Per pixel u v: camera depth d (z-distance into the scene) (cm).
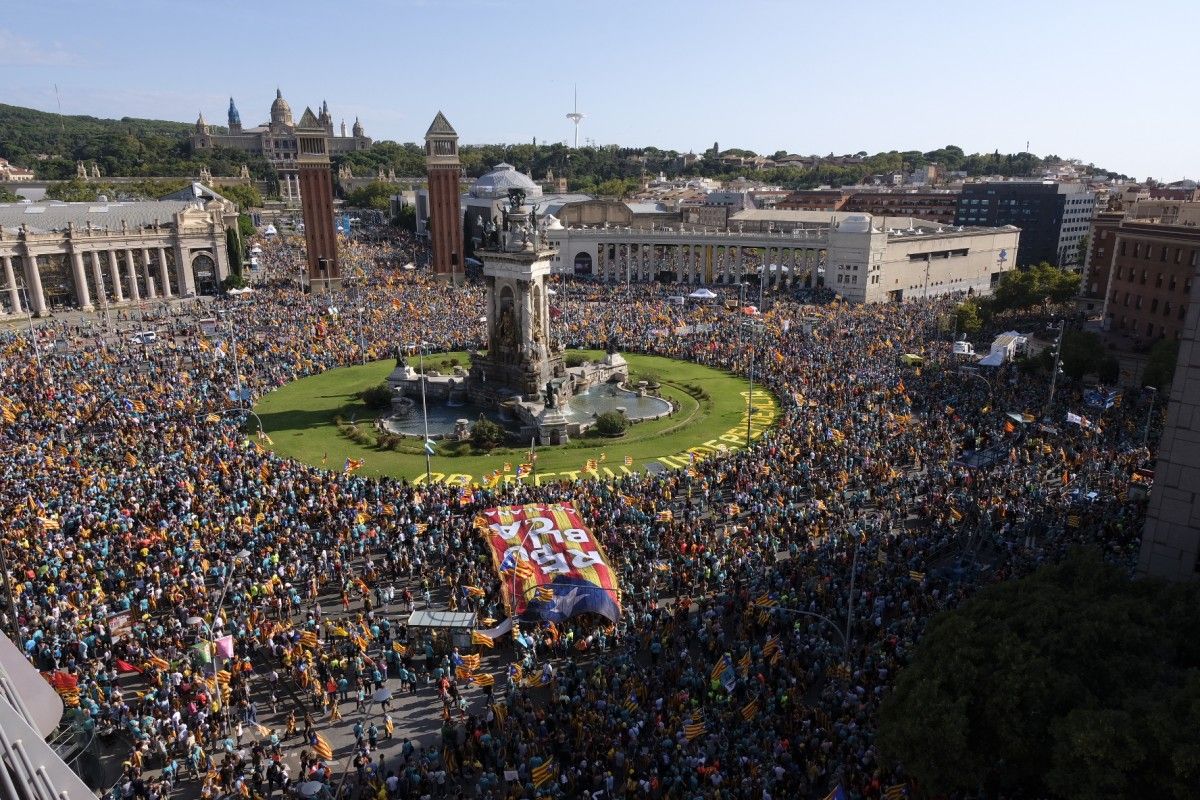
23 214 16488
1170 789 2542
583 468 7319
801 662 4122
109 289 17750
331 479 6556
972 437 7212
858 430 7419
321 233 16912
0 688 1684
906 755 2995
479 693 4178
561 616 4556
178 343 11831
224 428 7919
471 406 9606
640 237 19100
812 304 15125
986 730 2986
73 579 4800
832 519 5750
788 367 10169
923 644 3409
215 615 4438
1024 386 9094
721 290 17100
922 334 12075
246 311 13900
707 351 11625
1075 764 2691
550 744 3625
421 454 7844
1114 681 2922
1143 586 3547
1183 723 2589
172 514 5666
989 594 3603
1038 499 5838
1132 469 6300
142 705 3847
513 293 9269
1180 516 3941
